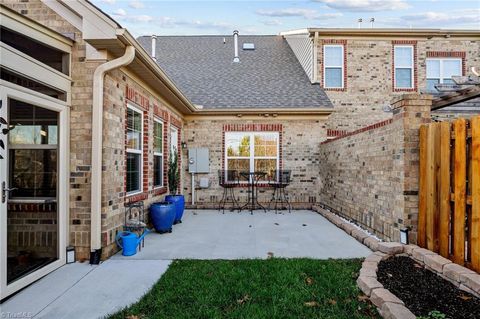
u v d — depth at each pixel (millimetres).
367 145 6184
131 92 5555
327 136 10742
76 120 4414
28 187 4367
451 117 9695
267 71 11797
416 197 4668
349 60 11023
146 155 6492
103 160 4461
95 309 2992
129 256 4656
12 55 3322
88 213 4367
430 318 2561
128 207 5406
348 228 6230
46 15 4488
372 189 5922
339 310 2904
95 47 4426
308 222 7480
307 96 10297
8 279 3412
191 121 10125
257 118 10023
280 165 9992
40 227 4297
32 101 3621
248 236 5988
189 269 4016
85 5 4164
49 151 4375
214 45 13602
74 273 3924
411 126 4715
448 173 3969
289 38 13414
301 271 3898
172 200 7156
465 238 3740
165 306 3010
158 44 13648
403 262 4043
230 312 2863
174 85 6742
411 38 11094
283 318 2762
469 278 3107
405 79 11086
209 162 10055
